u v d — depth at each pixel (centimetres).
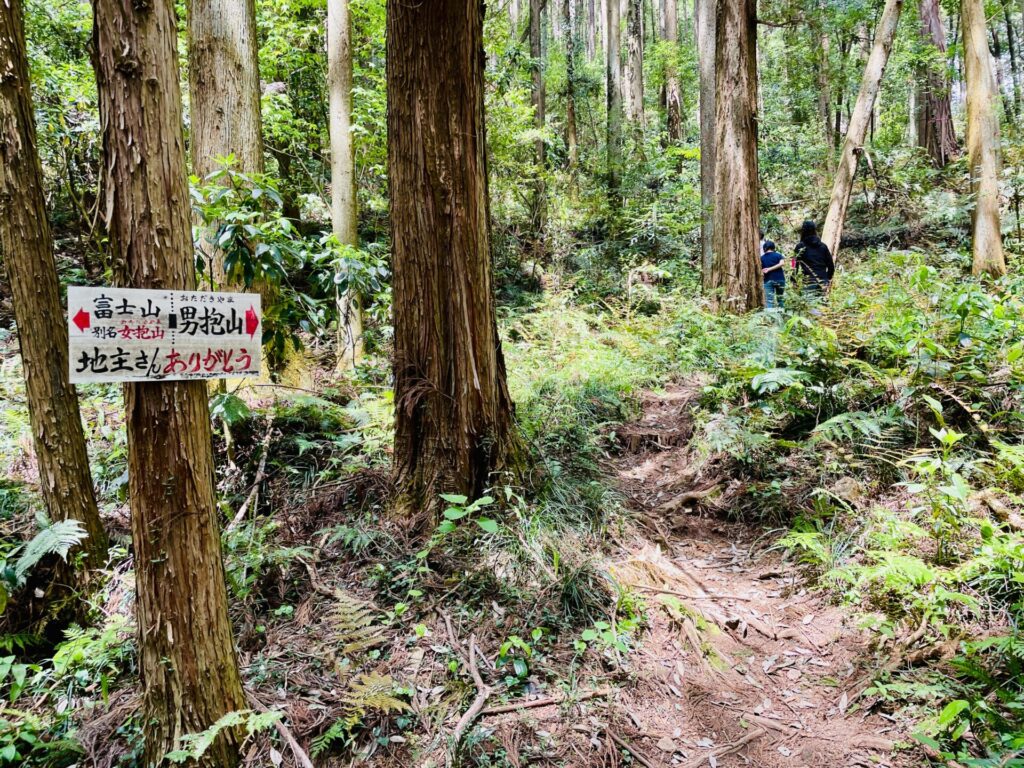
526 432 423
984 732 194
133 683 234
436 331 330
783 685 244
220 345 176
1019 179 892
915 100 1577
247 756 193
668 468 458
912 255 593
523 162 1108
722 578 322
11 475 353
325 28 934
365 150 869
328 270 468
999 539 271
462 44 314
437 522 323
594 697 233
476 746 205
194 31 478
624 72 1797
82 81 678
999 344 402
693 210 1184
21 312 255
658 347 664
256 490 352
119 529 324
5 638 244
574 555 310
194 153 490
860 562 295
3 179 243
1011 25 1834
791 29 1515
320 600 280
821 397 417
